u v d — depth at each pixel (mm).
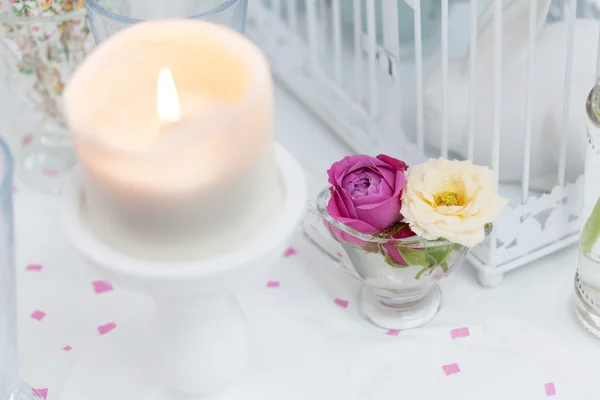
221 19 733
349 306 745
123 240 550
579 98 709
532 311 736
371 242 682
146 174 526
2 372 625
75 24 779
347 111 825
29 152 831
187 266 543
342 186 680
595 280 701
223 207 543
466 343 720
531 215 733
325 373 683
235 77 559
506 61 707
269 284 758
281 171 585
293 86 871
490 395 695
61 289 755
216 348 622
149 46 563
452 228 660
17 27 777
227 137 527
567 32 686
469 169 675
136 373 685
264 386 676
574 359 710
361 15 796
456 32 764
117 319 737
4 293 609
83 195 571
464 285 753
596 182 712
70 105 532
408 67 776
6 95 839
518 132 716
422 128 759
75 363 697
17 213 798
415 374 706
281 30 865
